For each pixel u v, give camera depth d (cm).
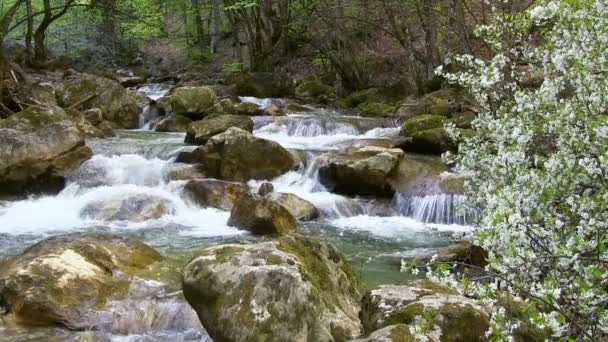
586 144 339
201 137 1219
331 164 1023
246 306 409
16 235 808
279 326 402
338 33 2002
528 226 305
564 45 418
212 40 2969
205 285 428
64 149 1033
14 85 1370
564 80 407
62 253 568
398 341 356
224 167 1052
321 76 2159
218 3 2812
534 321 284
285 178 1068
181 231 824
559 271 294
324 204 948
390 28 1986
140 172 1056
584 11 390
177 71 2764
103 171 1047
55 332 484
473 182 496
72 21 2855
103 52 3052
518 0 1194
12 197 991
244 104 1581
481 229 336
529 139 379
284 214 832
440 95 1425
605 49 379
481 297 305
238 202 854
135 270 588
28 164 994
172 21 3456
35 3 2686
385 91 1742
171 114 1527
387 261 723
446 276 320
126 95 1577
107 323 498
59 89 1548
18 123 1040
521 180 337
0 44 1359
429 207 935
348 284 532
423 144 1152
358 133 1388
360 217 945
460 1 1292
